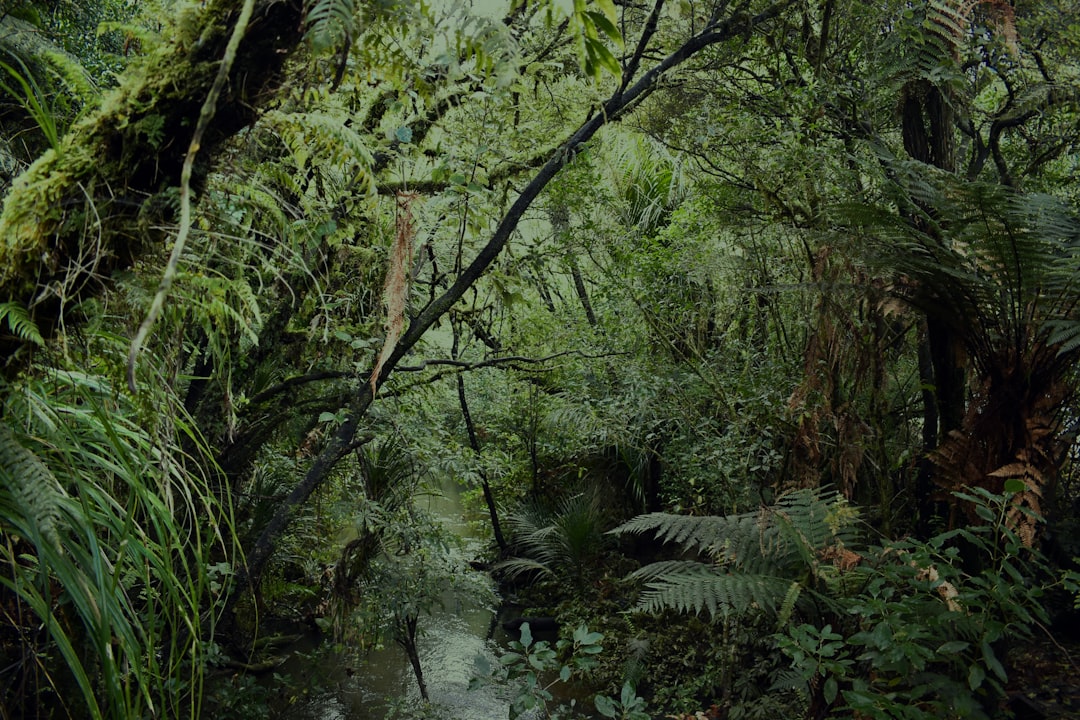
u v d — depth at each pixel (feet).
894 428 14.39
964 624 8.09
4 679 5.61
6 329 3.47
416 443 14.05
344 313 11.52
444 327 17.75
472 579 15.17
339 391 12.54
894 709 7.95
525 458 25.31
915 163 9.58
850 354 11.24
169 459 4.17
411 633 15.39
